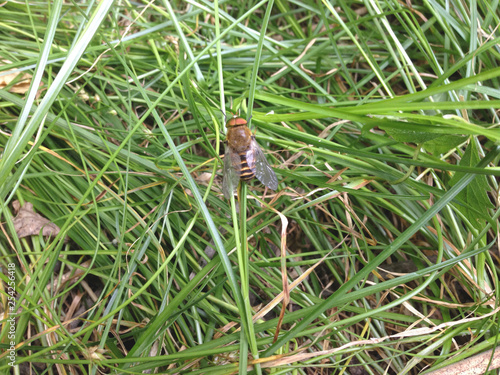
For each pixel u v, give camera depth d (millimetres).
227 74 146
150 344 103
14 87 136
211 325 115
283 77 156
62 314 121
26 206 125
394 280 103
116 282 111
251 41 154
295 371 110
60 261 124
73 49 96
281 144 122
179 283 118
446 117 81
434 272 112
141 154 135
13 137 94
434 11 133
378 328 120
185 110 134
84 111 137
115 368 97
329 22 158
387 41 132
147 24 149
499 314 101
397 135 89
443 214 127
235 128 105
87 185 126
